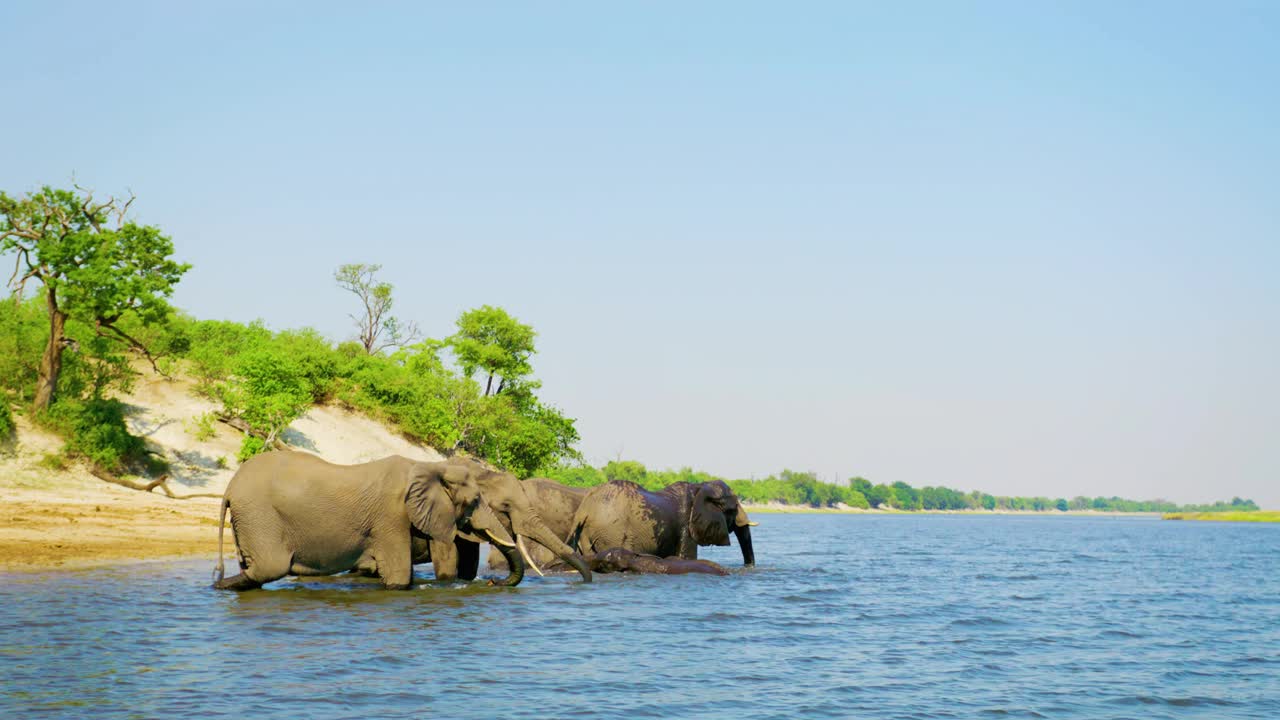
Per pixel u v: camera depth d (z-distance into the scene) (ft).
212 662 36.47
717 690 35.42
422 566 77.30
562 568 74.64
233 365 164.14
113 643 39.55
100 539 87.71
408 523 58.85
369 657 38.45
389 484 58.49
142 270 134.10
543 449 215.31
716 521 80.53
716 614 55.26
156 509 116.88
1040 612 66.03
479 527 62.23
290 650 39.29
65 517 102.63
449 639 43.32
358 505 57.67
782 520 499.92
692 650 43.50
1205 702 36.58
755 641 46.85
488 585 63.98
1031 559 142.41
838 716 32.17
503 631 46.14
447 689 33.65
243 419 159.43
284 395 155.94
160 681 33.14
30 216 130.00
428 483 59.11
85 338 147.64
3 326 145.79
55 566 68.59
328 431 177.68
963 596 75.36
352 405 192.75
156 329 161.27
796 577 81.97
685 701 33.40
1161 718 33.68
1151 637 54.90
